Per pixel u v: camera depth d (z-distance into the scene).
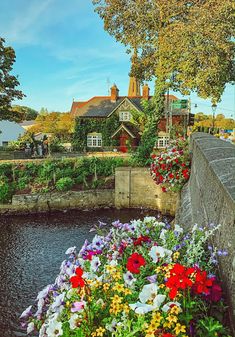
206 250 3.72
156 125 25.86
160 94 25.89
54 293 3.26
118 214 18.58
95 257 3.14
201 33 23.27
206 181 4.91
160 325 2.29
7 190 20.20
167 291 2.45
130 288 2.65
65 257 12.45
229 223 2.90
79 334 2.45
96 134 38.81
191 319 2.41
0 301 9.23
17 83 32.53
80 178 21.20
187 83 24.31
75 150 38.50
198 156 7.13
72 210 19.77
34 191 20.20
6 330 7.84
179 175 9.84
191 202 7.26
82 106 40.78
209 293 2.46
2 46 31.19
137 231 3.81
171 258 3.01
